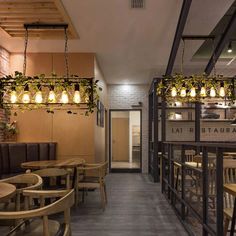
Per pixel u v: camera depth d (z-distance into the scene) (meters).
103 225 3.93
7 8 4.45
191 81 6.08
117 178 8.50
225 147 2.18
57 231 2.02
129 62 7.43
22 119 6.57
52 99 5.16
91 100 5.30
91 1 4.21
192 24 5.26
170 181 5.05
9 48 6.32
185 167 4.04
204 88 6.17
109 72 8.45
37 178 2.77
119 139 12.33
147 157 9.93
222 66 8.06
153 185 7.21
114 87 10.09
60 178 4.62
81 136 6.57
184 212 4.00
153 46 6.17
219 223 2.38
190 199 3.99
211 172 3.41
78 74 6.61
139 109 9.99
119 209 4.78
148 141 9.86
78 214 4.47
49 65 6.61
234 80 6.14
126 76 8.95
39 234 2.07
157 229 3.76
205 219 2.88
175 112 8.51
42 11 4.55
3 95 5.50
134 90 10.06
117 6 4.38
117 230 3.72
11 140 6.47
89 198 5.64
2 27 5.17
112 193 6.16
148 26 5.13
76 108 6.52
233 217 2.55
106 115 9.88
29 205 2.59
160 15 4.69
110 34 5.50
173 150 5.13
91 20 4.86
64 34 5.48
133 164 11.31
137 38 5.71
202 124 8.55
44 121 6.59
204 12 4.79
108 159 9.95
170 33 5.47
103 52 6.60
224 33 6.05
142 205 5.06
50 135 6.56
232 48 7.20
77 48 6.33
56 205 1.80
